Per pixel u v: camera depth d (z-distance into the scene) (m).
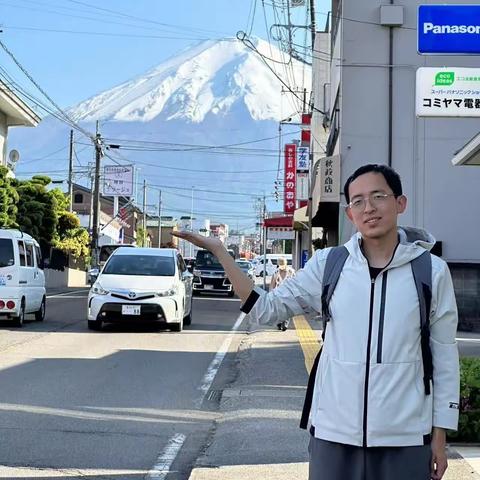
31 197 35.44
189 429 7.30
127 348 12.95
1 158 32.50
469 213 18.28
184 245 78.69
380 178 3.03
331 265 3.08
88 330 15.54
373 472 2.89
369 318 2.92
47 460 6.08
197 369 11.01
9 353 12.09
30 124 33.97
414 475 2.86
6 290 15.80
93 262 43.72
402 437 2.85
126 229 87.12
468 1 18.28
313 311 3.29
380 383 2.86
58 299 26.84
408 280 2.95
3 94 29.64
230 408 8.17
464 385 6.42
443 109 12.01
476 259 18.22
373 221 2.99
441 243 18.27
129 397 8.80
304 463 5.82
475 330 17.30
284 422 7.24
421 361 2.94
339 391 2.92
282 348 13.09
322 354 3.07
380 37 18.52
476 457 5.88
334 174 18.39
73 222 41.91
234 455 6.11
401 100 18.42
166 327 16.55
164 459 6.20
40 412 7.86
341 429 2.90
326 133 29.70
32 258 17.27
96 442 6.70
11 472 5.71
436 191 18.33
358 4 18.56
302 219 30.44
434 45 11.31
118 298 15.14
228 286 32.47
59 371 10.45
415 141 18.41
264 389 9.16
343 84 18.56
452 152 18.34
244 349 13.13
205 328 16.97
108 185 74.38
